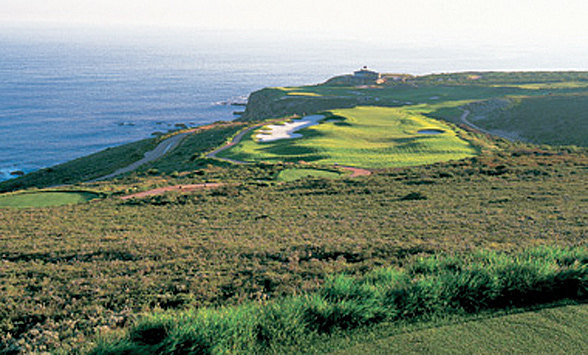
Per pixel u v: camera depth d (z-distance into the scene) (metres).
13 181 89.44
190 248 22.61
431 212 29.86
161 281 17.31
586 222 23.30
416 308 11.04
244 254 20.77
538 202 31.14
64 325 13.43
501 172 47.12
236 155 72.62
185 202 39.53
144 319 10.88
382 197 38.25
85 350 10.12
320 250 20.58
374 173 53.75
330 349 9.29
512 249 18.08
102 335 10.99
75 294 16.53
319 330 10.35
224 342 9.56
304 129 97.06
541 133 108.94
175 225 30.64
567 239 19.98
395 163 64.75
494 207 30.52
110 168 86.62
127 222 32.19
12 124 188.00
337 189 43.16
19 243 26.02
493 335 9.39
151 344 9.95
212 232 27.28
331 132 90.31
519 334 9.38
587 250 15.12
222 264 19.27
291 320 10.33
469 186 40.72
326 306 10.85
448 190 39.22
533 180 41.88
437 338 9.37
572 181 39.66
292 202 37.94
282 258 19.62
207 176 56.12
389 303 11.21
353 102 167.88
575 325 9.72
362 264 17.94
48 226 31.22
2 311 14.95
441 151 73.19
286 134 95.31
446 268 14.56
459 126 112.00
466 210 29.94
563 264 13.88
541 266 12.41
